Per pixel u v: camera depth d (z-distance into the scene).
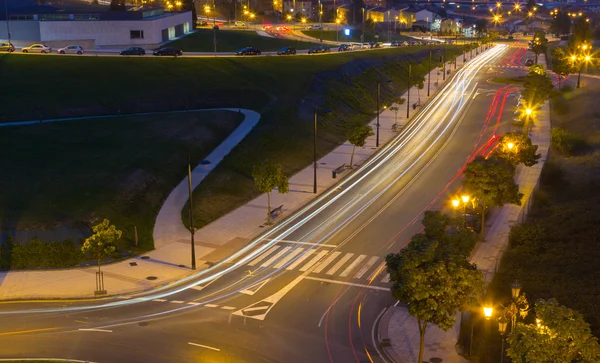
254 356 32.28
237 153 67.44
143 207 52.94
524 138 62.44
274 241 49.16
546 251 47.31
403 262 27.86
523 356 23.97
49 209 47.62
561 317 23.48
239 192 59.66
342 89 102.81
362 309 37.81
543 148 76.31
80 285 40.69
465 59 163.62
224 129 74.69
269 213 52.88
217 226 52.12
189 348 33.03
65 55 99.31
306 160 72.56
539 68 105.00
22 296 39.00
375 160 74.00
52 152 58.69
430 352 32.62
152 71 93.50
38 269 43.03
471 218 53.38
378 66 127.62
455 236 36.69
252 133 73.75
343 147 80.06
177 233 50.06
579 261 44.62
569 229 50.62
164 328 35.28
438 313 27.45
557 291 39.53
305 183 64.69
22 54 98.38
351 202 58.75
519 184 61.91
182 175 61.22
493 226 51.97
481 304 36.72
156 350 32.78
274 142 72.75
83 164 56.44
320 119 87.38
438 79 134.38
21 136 62.72
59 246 44.41
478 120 93.81
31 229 45.22
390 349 33.09
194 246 46.62
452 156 74.81
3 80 83.00
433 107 105.19
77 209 48.28
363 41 169.12
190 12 150.38
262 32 166.38
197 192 57.53
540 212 56.28
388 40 194.88
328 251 47.06
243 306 38.19
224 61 103.12
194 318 36.56
